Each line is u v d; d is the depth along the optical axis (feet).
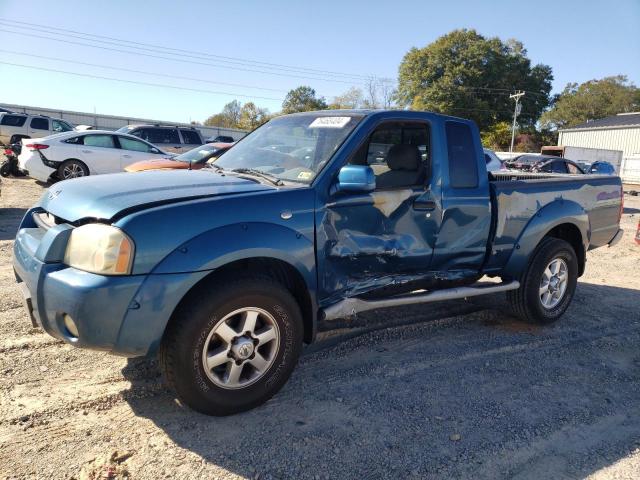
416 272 13.74
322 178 11.58
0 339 13.41
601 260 27.81
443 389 12.16
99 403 10.78
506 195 15.03
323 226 11.43
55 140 43.47
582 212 17.07
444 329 16.14
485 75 200.03
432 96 193.47
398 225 12.90
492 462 9.50
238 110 288.51
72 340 9.23
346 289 12.31
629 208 57.26
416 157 13.37
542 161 56.03
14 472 8.52
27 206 35.86
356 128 12.42
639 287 22.43
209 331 9.81
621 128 140.77
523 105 208.23
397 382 12.41
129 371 12.16
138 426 10.05
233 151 14.61
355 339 14.90
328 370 12.87
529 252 15.74
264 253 10.32
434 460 9.45
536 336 15.96
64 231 9.66
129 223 9.16
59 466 8.74
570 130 155.43
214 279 10.02
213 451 9.39
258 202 10.55
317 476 8.86
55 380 11.58
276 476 8.81
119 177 11.79
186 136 61.36
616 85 238.07
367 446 9.77
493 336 15.76
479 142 14.87
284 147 13.30
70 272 9.25
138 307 9.11
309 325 11.62
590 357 14.57
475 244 14.60
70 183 11.48
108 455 9.05
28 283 9.79
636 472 9.43
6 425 9.79
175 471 8.80
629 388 12.81
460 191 14.02
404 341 14.99
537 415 11.22
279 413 10.77
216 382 10.12
